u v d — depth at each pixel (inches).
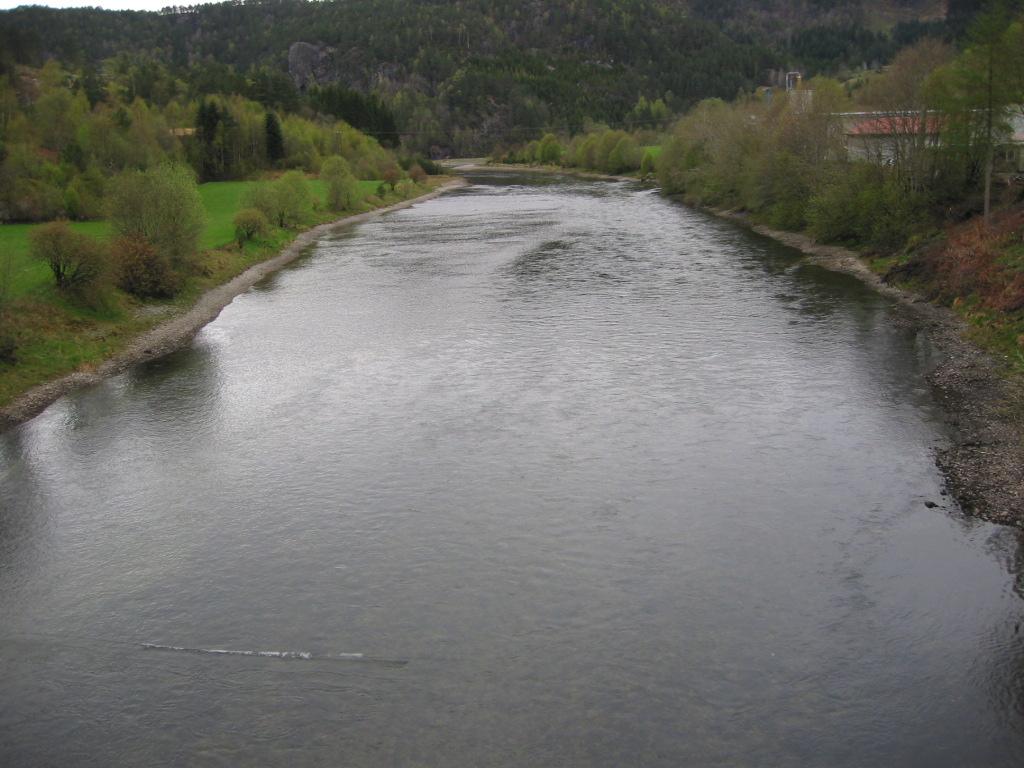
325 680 647.8
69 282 1675.7
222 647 691.4
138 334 1673.2
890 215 2255.2
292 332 1681.8
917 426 1075.3
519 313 1761.8
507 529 860.0
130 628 721.0
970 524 830.5
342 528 876.0
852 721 586.2
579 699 616.7
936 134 2316.7
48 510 936.3
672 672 641.6
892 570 759.7
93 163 3750.0
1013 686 611.5
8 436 1158.3
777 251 2479.1
